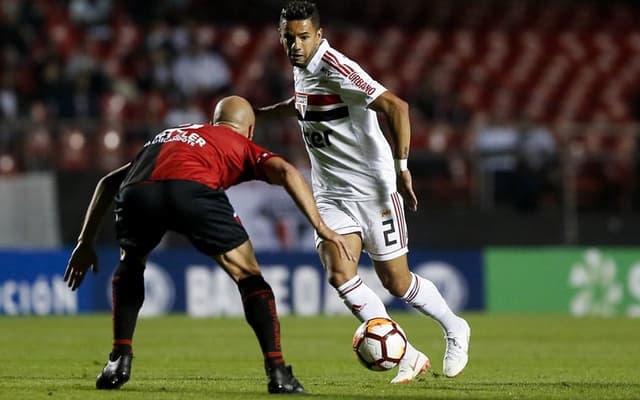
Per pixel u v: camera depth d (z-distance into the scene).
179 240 57.78
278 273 55.94
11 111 63.25
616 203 64.25
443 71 86.06
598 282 60.47
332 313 56.84
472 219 61.31
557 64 90.75
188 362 31.08
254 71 79.56
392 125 22.78
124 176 21.34
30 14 72.12
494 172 61.75
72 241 56.31
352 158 23.83
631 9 103.00
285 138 59.19
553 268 59.97
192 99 70.88
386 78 83.88
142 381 24.06
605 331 45.97
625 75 91.81
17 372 27.05
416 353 23.56
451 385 23.52
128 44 77.25
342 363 31.12
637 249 63.53
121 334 20.84
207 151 20.12
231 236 19.92
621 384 24.19
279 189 57.53
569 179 62.62
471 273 58.66
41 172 56.38
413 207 23.23
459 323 24.78
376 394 20.78
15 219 56.50
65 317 51.62
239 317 53.84
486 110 83.81
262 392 20.86
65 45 75.31
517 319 53.66
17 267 52.75
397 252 24.25
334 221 23.95
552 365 30.80
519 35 92.25
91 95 63.78
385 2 96.62
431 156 61.03
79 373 26.72
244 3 87.81
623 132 65.94
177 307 54.91
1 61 68.38
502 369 29.33
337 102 23.44
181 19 80.94
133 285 20.77
